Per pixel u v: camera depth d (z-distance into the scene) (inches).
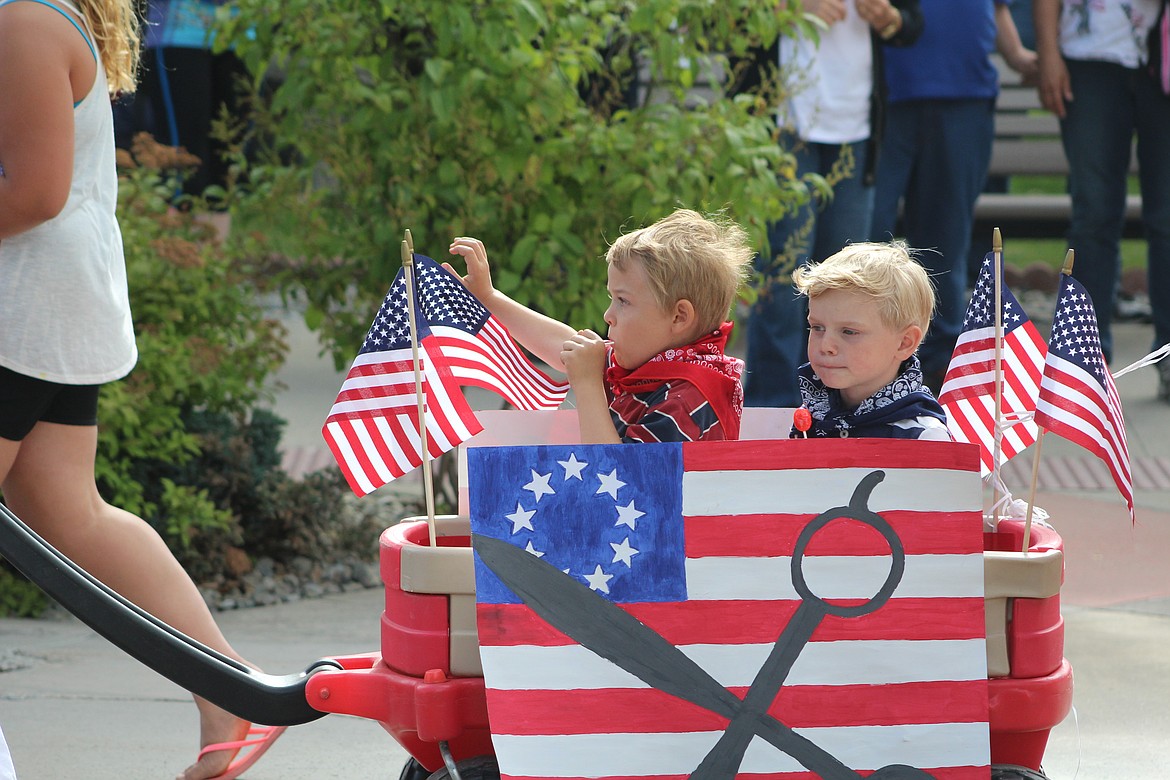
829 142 529.3
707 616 196.5
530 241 411.2
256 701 219.3
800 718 195.6
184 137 824.3
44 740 295.7
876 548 197.2
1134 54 615.8
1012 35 695.7
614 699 195.5
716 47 467.2
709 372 237.9
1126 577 413.7
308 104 435.2
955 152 597.0
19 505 269.9
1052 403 212.2
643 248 240.2
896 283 230.7
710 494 197.3
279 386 526.3
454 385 222.4
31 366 258.8
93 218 269.1
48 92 253.3
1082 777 274.8
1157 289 639.1
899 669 196.9
